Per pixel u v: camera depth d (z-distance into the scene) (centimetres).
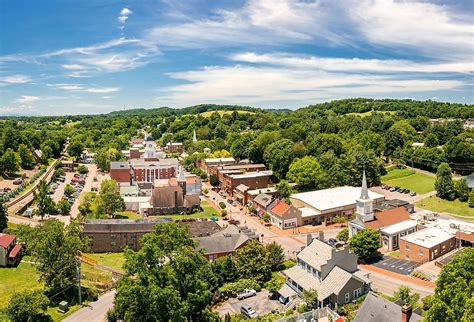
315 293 7738
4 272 9131
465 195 15588
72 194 16838
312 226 13375
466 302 4981
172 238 7200
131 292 6481
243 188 16350
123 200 15112
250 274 9025
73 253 8588
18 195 15500
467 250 6328
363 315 6150
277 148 19675
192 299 7038
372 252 10356
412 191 17350
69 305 8156
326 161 18662
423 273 9419
